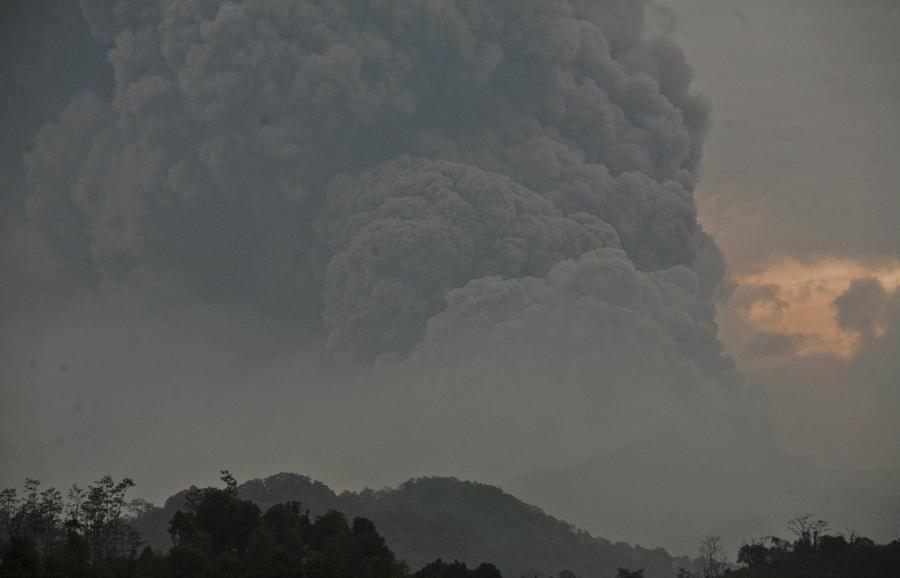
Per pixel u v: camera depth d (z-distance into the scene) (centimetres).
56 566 19500
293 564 19025
